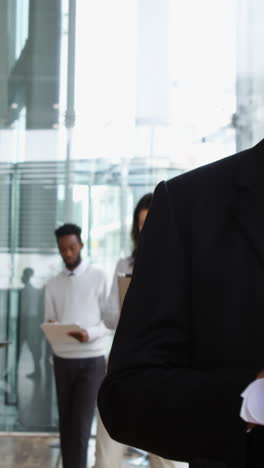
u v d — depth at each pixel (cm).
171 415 93
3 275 732
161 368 99
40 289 732
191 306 104
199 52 718
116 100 729
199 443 91
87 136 730
